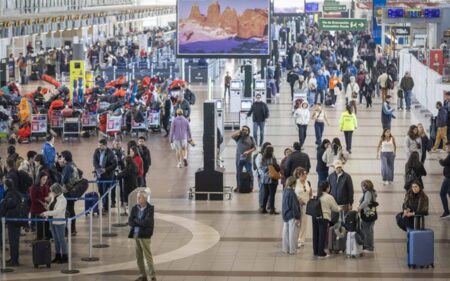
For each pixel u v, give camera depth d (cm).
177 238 2656
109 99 4744
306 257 2472
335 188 2614
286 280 2273
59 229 2412
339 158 3152
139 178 2975
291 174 2923
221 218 2880
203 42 3925
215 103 3133
